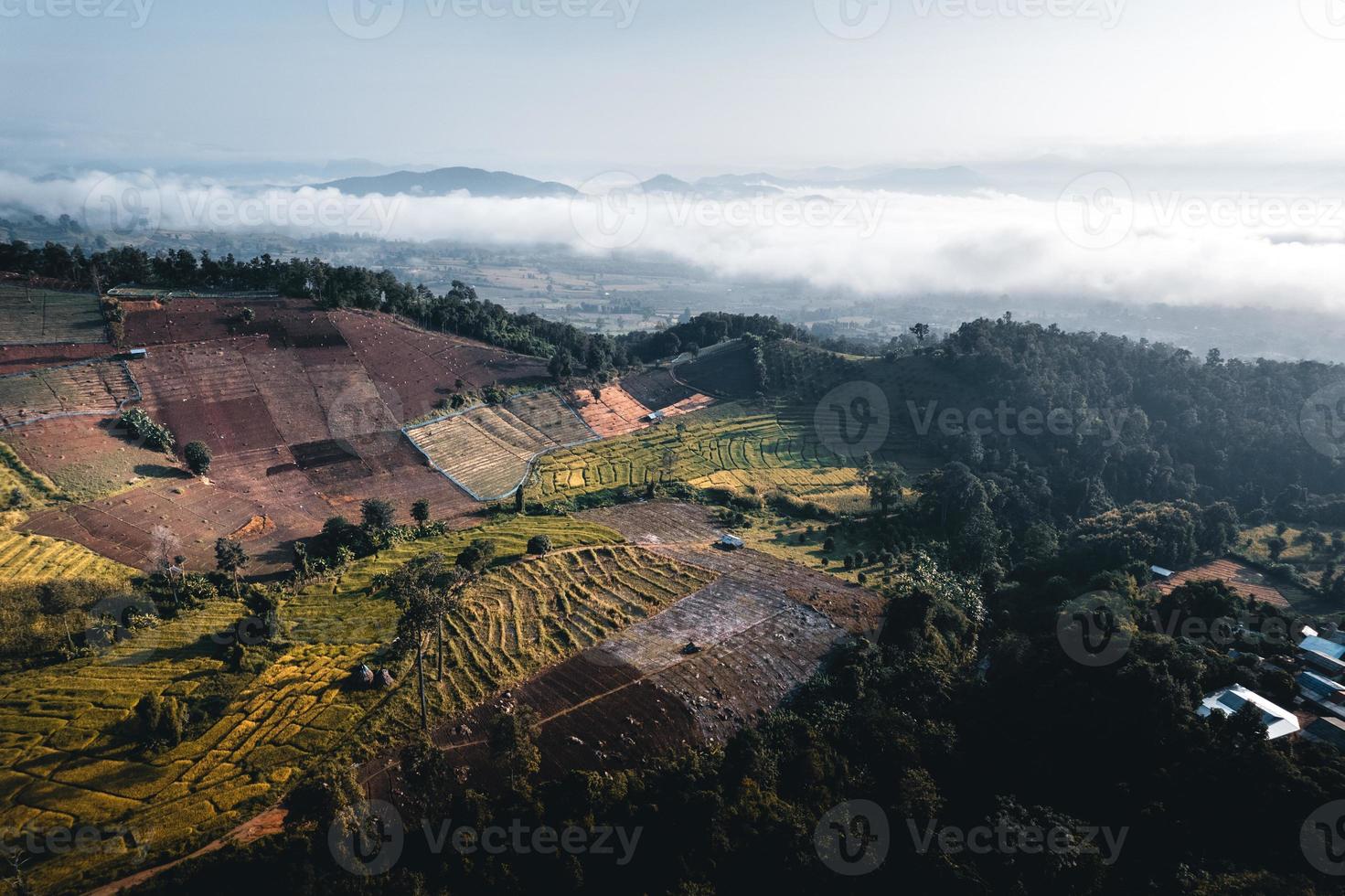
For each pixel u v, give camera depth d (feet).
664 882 174.40
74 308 428.56
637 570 305.94
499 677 230.27
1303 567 351.05
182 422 370.53
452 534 332.80
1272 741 197.88
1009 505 407.64
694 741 209.87
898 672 242.17
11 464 301.84
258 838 169.68
